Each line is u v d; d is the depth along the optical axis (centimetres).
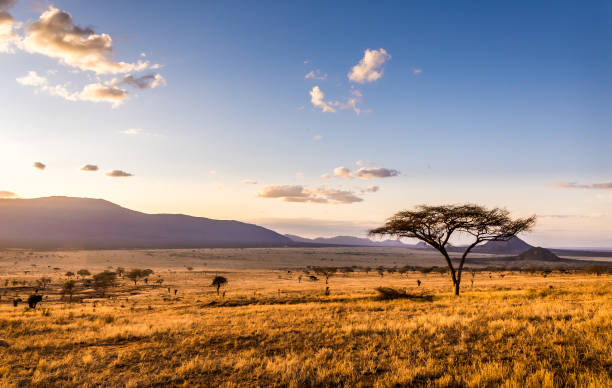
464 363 880
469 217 2898
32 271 15938
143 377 882
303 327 1430
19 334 1503
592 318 1251
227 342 1224
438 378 800
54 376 908
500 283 6159
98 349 1184
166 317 2098
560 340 971
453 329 1238
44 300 6216
